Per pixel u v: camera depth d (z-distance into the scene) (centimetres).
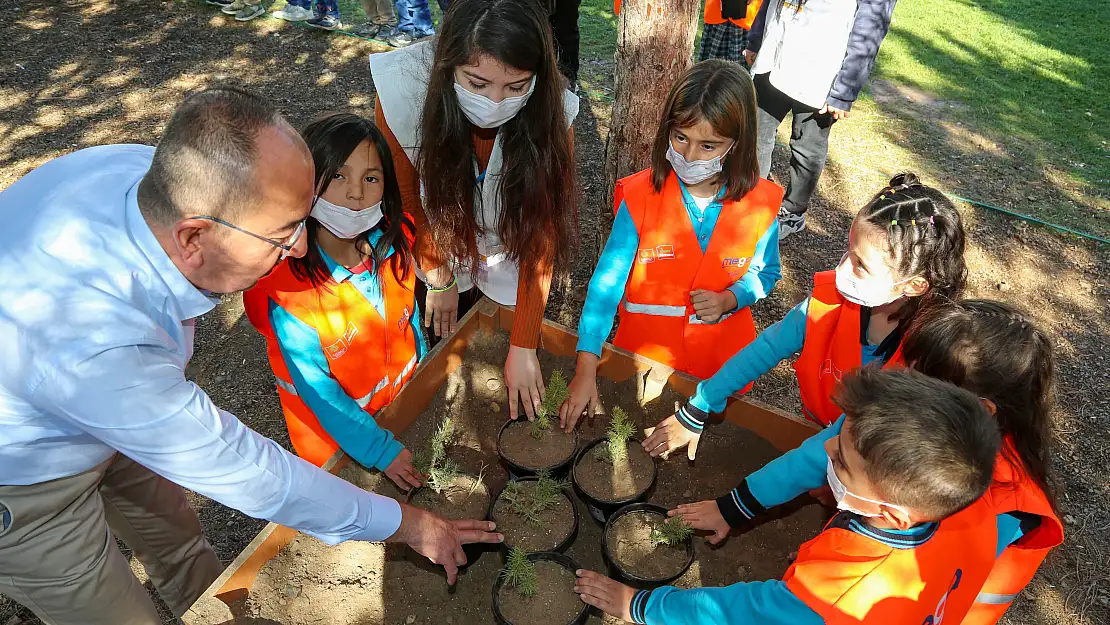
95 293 142
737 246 262
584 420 238
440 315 285
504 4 205
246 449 154
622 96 332
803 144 440
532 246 238
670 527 194
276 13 834
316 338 218
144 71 709
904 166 575
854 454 138
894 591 139
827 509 210
